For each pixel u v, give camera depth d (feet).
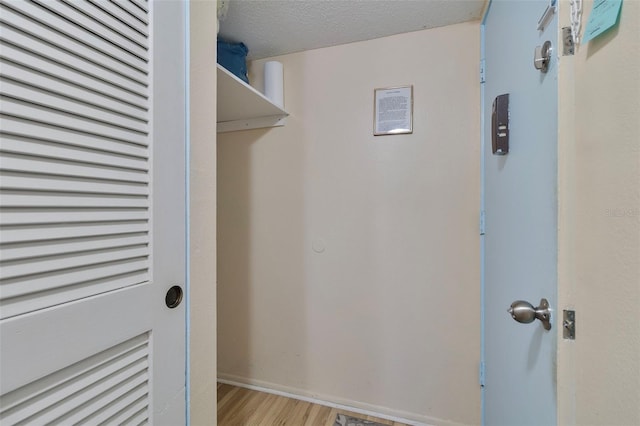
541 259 2.24
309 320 5.49
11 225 1.40
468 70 4.54
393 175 4.96
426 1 4.08
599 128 1.62
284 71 5.53
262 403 5.33
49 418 1.53
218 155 6.03
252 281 5.85
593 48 1.67
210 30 2.83
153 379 2.13
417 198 4.84
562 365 1.91
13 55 1.40
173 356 2.32
